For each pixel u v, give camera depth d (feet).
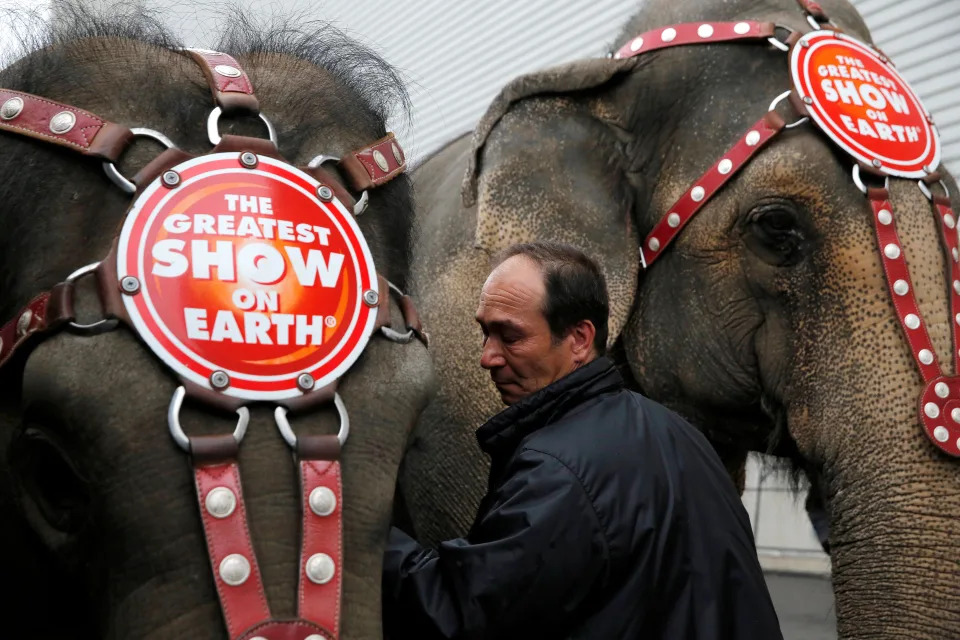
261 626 4.42
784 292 10.47
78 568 4.88
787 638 24.89
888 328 10.03
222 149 5.05
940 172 10.93
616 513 6.33
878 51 11.23
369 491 4.94
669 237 10.92
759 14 11.18
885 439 9.87
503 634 6.22
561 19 32.45
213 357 4.67
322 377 4.84
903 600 9.52
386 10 39.19
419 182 14.11
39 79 5.29
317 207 5.10
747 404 10.88
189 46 5.97
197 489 4.52
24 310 4.87
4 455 5.08
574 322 7.00
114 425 4.63
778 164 10.37
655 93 11.17
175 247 4.77
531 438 6.66
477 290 11.67
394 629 6.42
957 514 9.62
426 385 5.35
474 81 35.06
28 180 5.03
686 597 6.39
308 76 5.79
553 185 11.12
